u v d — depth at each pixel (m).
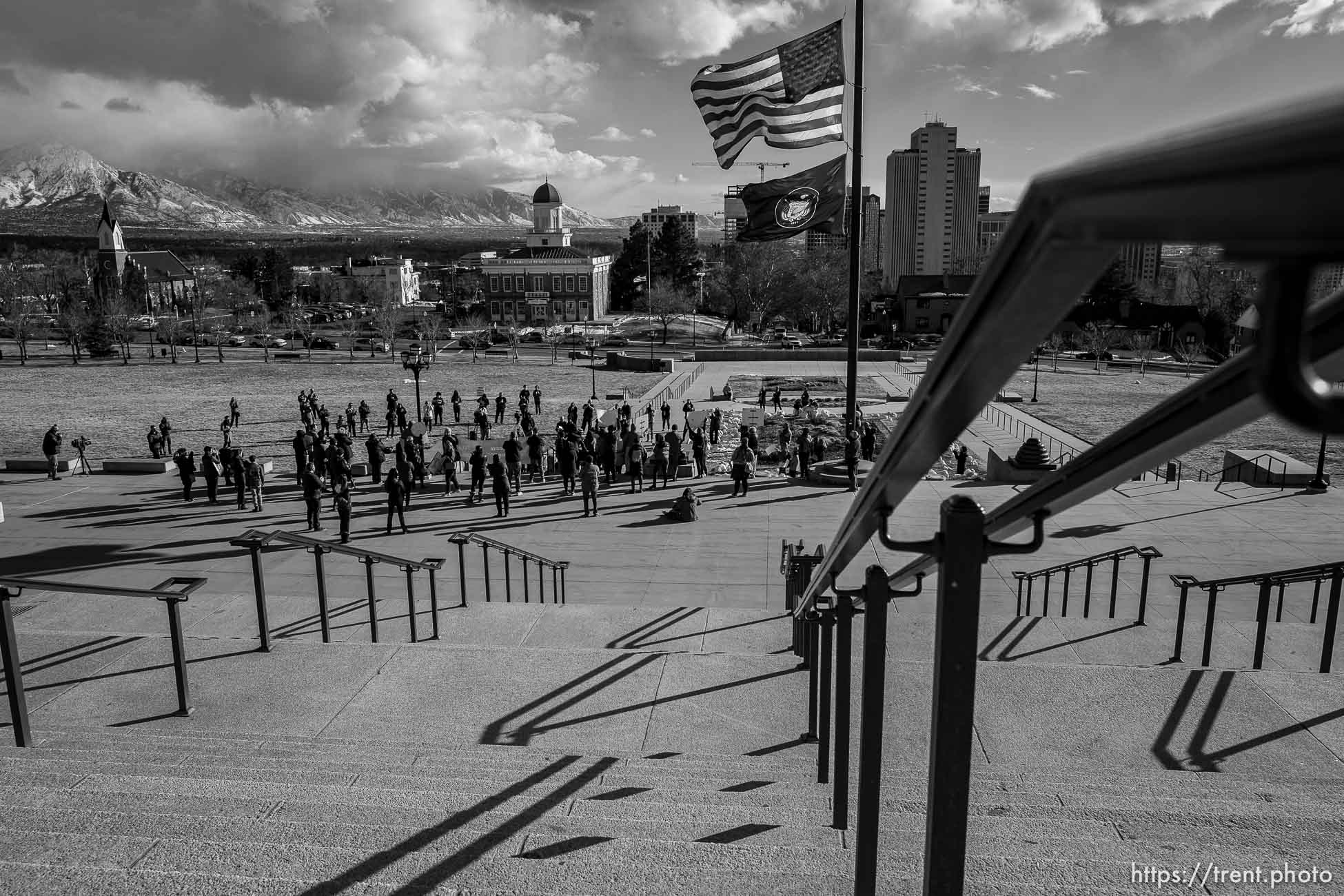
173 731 8.13
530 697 8.84
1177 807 5.44
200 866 4.32
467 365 75.12
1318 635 11.52
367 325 123.50
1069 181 0.84
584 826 4.97
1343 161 0.50
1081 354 83.81
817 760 7.56
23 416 48.22
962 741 2.35
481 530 21.17
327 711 8.55
